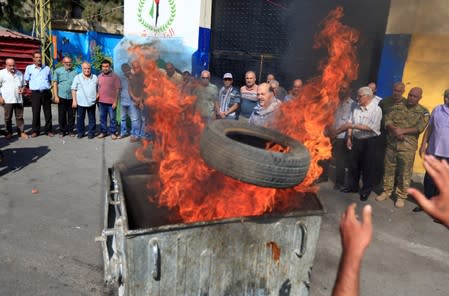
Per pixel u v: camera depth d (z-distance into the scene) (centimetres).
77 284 346
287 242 246
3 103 820
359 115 571
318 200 260
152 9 945
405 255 428
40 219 468
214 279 234
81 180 611
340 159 632
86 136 891
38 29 1634
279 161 216
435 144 521
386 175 577
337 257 414
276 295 254
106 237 307
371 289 361
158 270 216
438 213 93
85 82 836
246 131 271
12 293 327
